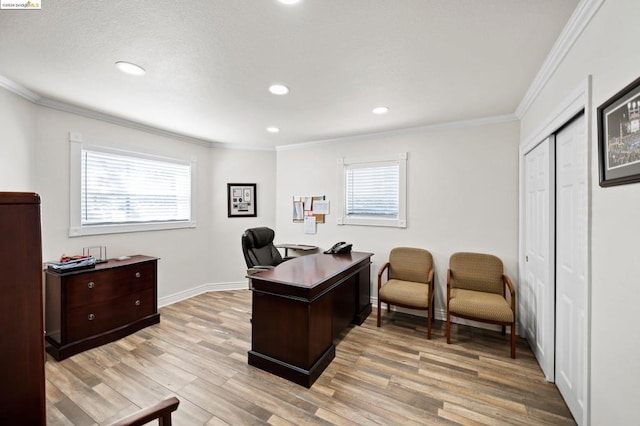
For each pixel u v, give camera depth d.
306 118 3.01
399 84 2.17
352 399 1.85
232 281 4.31
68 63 1.86
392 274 3.33
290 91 2.31
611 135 1.13
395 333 2.84
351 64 1.87
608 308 1.19
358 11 1.34
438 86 2.21
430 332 2.71
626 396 1.07
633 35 1.00
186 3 1.29
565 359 1.81
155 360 2.30
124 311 2.75
